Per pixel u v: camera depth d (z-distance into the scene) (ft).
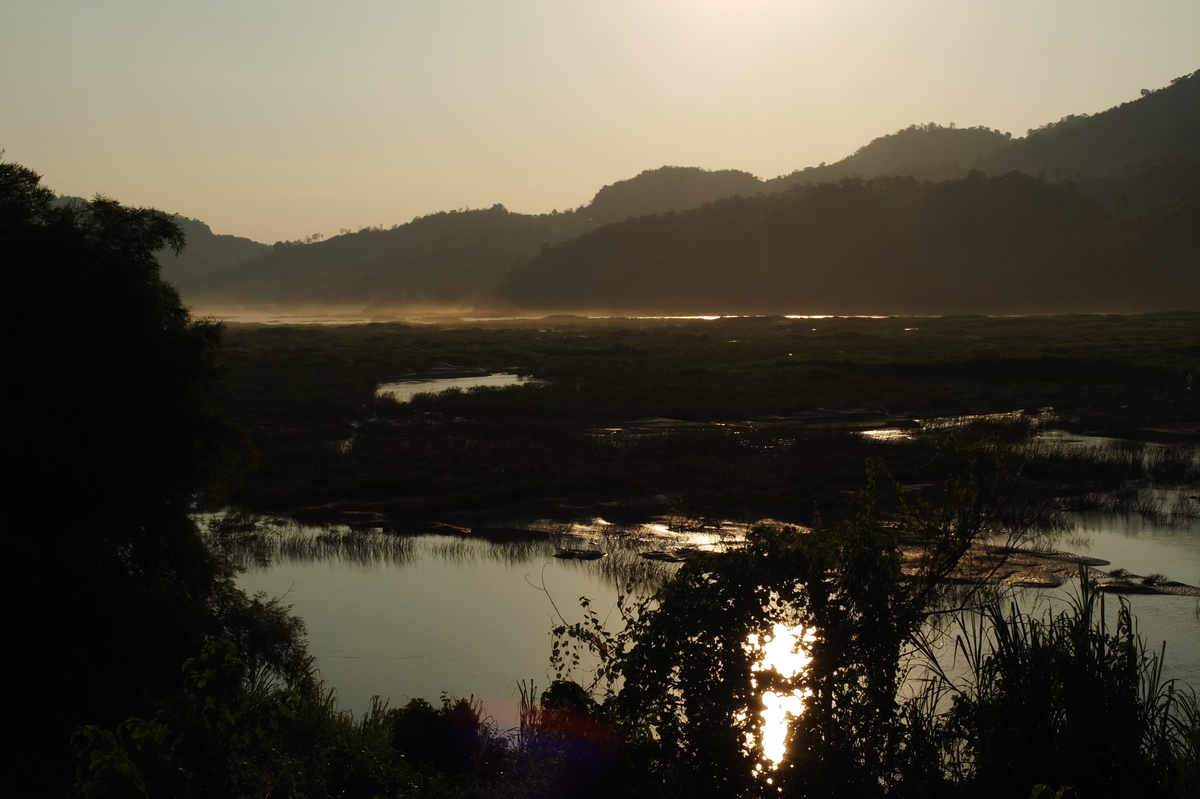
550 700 20.53
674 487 63.67
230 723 15.25
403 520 58.08
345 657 35.29
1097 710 19.36
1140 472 69.10
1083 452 75.05
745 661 18.92
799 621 19.43
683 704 19.21
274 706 15.66
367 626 38.70
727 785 18.22
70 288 31.14
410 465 71.82
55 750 28.17
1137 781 18.66
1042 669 20.03
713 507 58.39
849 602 19.45
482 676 32.96
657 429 93.50
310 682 30.42
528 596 42.68
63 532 31.30
